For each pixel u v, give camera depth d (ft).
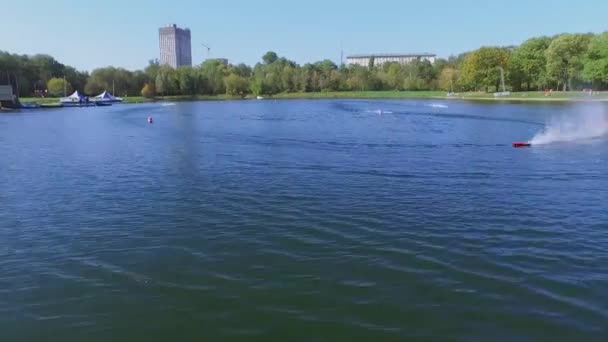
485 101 418.31
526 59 479.82
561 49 429.79
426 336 33.65
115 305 38.81
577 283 41.42
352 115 272.92
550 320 35.45
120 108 394.11
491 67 497.87
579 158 106.83
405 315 36.42
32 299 40.01
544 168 95.66
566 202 68.39
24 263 47.70
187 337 34.14
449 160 107.14
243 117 265.95
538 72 477.77
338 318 36.17
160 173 93.45
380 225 57.98
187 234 55.62
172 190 78.28
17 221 62.03
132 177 89.76
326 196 72.84
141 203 70.13
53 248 51.83
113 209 67.10
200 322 36.04
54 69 605.31
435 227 56.95
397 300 38.73
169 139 155.12
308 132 176.35
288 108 366.43
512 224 57.98
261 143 142.41
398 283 41.78
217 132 178.40
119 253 50.03
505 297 38.99
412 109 320.91
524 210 64.23
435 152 120.57
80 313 37.65
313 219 60.75
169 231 56.85
